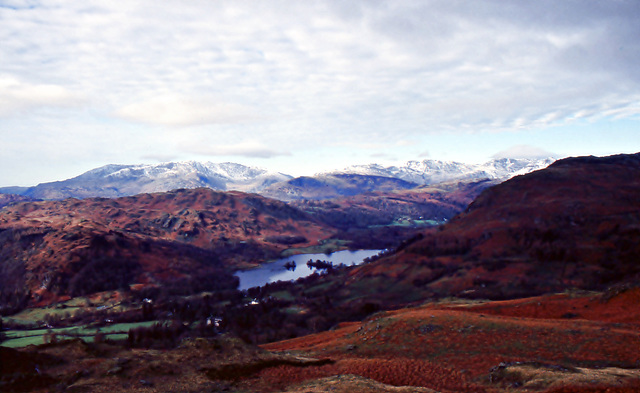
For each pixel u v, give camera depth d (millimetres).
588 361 41812
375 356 51625
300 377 45062
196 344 51500
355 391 37094
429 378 42219
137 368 43750
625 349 43688
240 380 43875
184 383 41938
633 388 31922
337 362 49844
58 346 46719
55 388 38750
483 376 40656
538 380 35688
